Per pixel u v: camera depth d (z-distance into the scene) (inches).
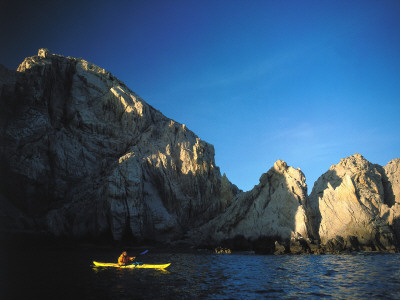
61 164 2436.0
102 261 1395.2
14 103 2375.7
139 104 2977.4
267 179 2391.7
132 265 1250.6
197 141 3223.4
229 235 2272.4
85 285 861.8
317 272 1112.8
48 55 2726.4
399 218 1982.0
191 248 2295.8
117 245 2170.3
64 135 2573.8
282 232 2071.9
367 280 938.1
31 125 2346.2
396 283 885.8
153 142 2972.4
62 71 2797.7
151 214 2481.5
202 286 869.8
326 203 2126.0
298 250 1877.5
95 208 2295.8
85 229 2271.2
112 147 2743.6
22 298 713.6
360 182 2271.2
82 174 2519.7
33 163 2253.9
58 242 2124.8
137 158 2549.2
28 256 1541.6
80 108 2743.6
